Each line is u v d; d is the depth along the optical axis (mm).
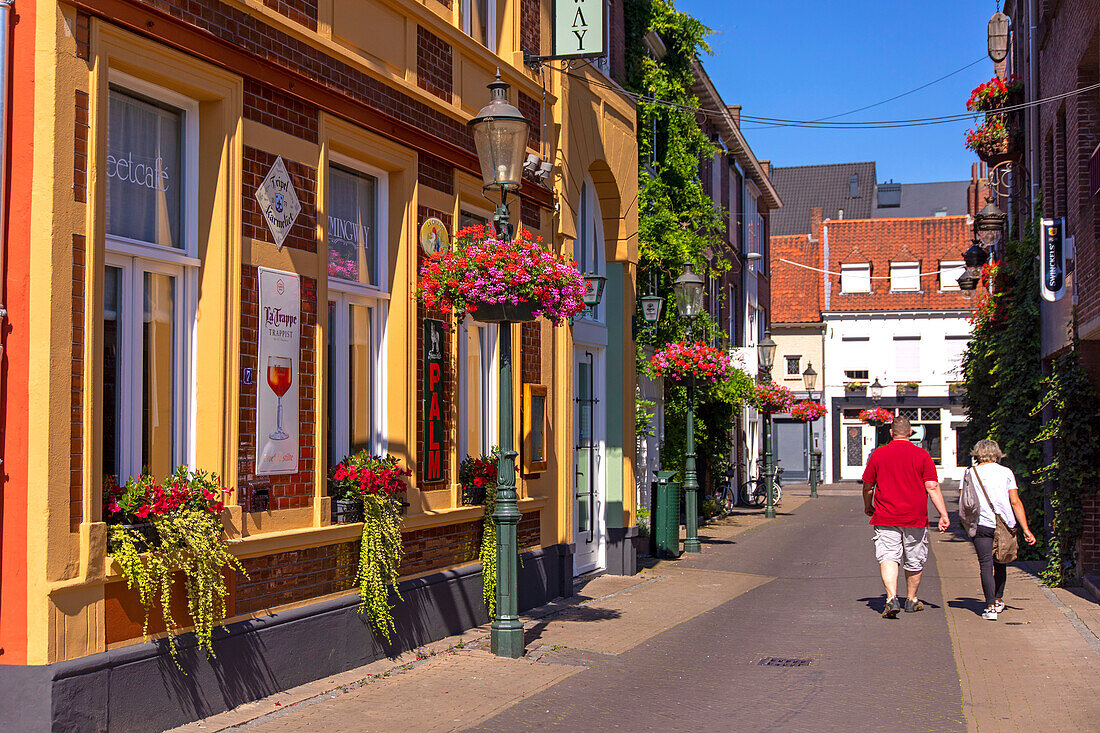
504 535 8953
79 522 5754
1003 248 20328
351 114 8305
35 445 5574
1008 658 8812
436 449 9461
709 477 25234
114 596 5953
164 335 6738
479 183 10516
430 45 9688
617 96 14469
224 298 6875
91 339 5863
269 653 7152
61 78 5730
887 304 47375
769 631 10211
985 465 10812
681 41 20406
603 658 8914
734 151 30172
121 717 5891
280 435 7391
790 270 49312
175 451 6770
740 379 24859
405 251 9125
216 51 6852
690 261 19344
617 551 14273
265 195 7324
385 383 9070
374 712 6918
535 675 8188
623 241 14398
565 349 12422
